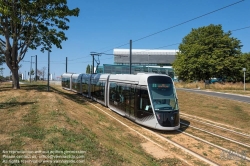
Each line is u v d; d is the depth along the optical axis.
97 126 13.65
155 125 13.97
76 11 24.44
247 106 23.61
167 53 93.81
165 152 10.95
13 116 11.98
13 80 27.73
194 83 51.31
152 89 14.71
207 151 11.18
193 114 20.30
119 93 19.11
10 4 23.53
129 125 15.81
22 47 27.22
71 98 26.25
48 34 25.25
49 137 8.66
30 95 21.70
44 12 23.91
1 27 24.89
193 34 60.66
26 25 26.44
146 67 74.69
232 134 14.30
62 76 47.06
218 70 52.50
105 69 71.06
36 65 70.12
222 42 54.84
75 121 12.37
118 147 10.09
